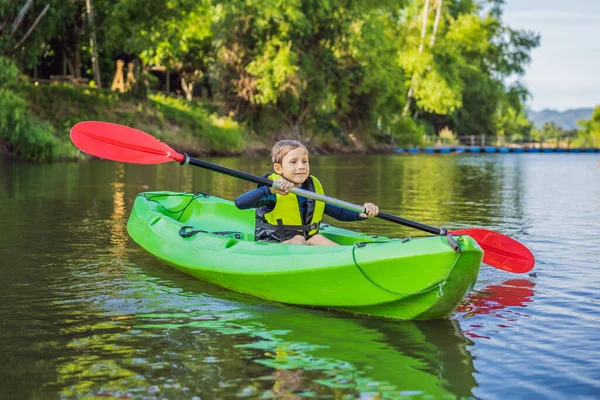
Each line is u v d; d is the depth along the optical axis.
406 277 3.97
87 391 3.10
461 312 4.33
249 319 4.19
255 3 29.48
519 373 3.31
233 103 32.16
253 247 4.80
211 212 6.84
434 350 3.63
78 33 27.47
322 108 35.09
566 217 8.77
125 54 32.22
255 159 25.28
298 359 3.49
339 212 5.13
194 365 3.40
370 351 3.61
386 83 37.62
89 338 3.81
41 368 3.37
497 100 54.31
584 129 68.00
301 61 32.16
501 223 8.17
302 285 4.37
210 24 32.09
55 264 5.66
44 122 21.42
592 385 3.15
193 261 5.08
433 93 42.00
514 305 4.47
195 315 4.26
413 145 44.28
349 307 4.28
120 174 15.71
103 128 5.38
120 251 6.22
